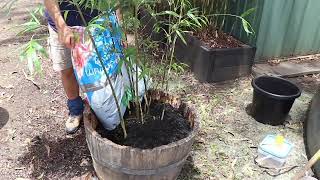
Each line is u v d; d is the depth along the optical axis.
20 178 2.25
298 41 3.87
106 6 1.67
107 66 2.05
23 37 4.09
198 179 2.30
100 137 1.89
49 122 2.76
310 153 2.50
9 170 2.30
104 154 1.91
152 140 2.05
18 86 3.21
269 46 3.74
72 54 2.06
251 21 3.55
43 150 2.47
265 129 2.82
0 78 3.31
